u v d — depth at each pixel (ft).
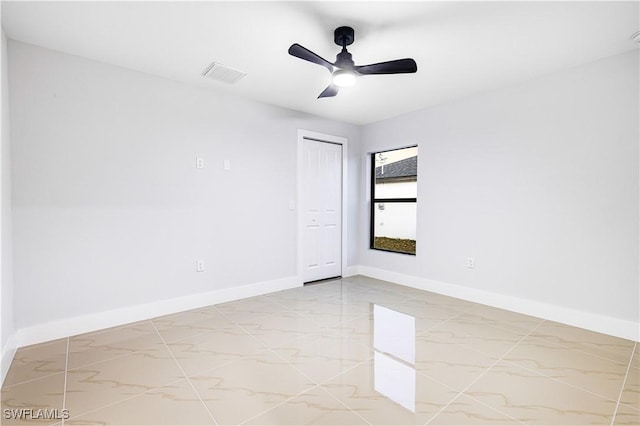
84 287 8.66
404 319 9.74
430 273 12.93
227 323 9.41
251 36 7.64
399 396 5.82
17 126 7.69
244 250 11.94
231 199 11.55
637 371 6.70
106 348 7.75
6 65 7.41
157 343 8.04
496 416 5.27
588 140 8.85
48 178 8.11
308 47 8.19
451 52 8.36
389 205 15.96
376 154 16.19
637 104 8.06
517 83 10.27
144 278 9.67
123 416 5.27
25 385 6.17
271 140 12.61
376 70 7.53
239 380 6.35
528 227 10.08
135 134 9.45
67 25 7.11
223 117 11.28
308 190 14.08
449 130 12.24
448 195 12.28
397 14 6.73
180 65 9.17
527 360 7.18
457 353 7.51
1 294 6.41
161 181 9.96
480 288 11.33
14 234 7.65
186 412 5.37
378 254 15.23
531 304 10.02
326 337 8.43
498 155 10.78
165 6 6.47
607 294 8.57
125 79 9.26
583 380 6.37
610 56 8.46
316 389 6.05
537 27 7.17
